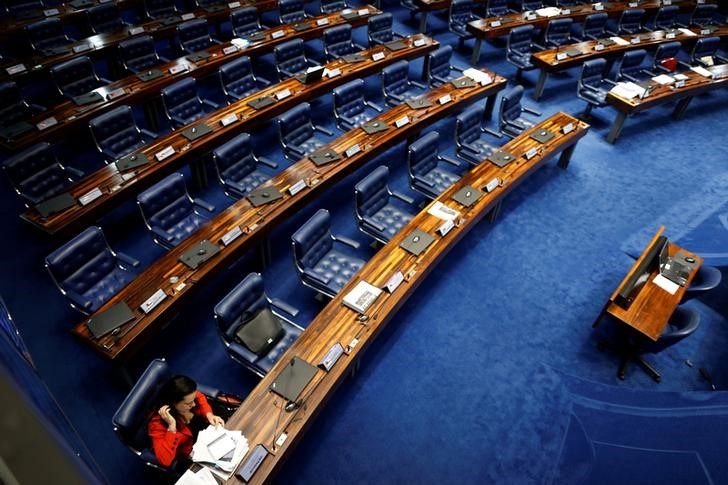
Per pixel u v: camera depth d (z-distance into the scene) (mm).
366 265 4977
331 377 4020
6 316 3303
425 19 10828
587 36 10656
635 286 4945
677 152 8430
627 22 11211
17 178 5469
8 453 502
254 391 3895
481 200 5855
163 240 5320
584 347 5301
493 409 4699
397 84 8047
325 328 4371
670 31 10586
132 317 4273
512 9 12562
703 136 8914
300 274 5105
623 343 5340
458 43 10969
